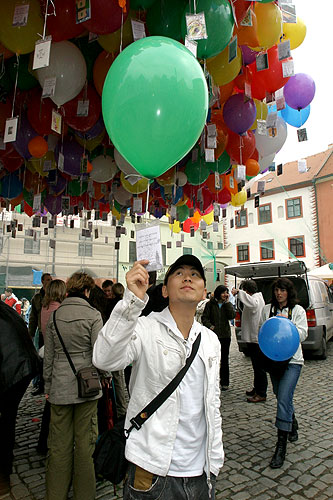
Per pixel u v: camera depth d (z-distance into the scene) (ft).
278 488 8.27
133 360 4.43
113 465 4.39
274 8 8.23
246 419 13.06
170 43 4.57
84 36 9.42
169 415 4.14
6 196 16.60
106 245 69.31
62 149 12.89
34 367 7.23
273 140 13.30
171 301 4.67
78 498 7.06
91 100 10.43
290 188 77.41
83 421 7.34
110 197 18.33
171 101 4.18
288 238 76.79
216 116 12.48
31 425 12.51
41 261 63.26
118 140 4.66
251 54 9.46
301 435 11.48
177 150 4.65
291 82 10.56
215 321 17.25
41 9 7.31
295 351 8.87
